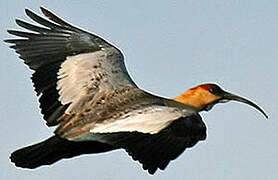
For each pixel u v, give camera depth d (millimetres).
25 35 20078
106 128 18109
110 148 18547
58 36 20062
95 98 18875
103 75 19250
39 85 19438
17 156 18641
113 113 18453
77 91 19047
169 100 19031
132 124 18000
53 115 18938
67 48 19906
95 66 19375
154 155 17609
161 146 17703
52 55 19844
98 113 18531
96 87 19047
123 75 19359
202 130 18219
